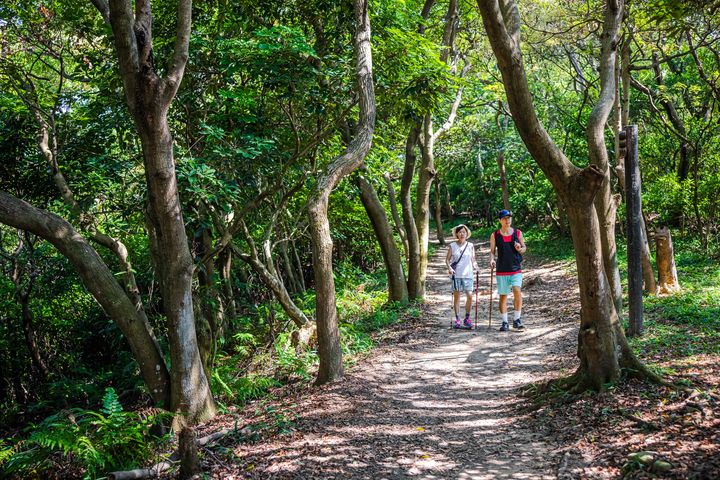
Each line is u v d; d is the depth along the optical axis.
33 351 12.09
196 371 6.24
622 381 5.10
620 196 7.95
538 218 29.91
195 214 8.17
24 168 9.84
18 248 12.43
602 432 4.29
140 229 11.99
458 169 37.12
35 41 8.88
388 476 4.07
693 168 15.74
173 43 8.05
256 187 8.44
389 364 7.83
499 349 8.27
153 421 5.57
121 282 11.48
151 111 5.53
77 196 8.87
